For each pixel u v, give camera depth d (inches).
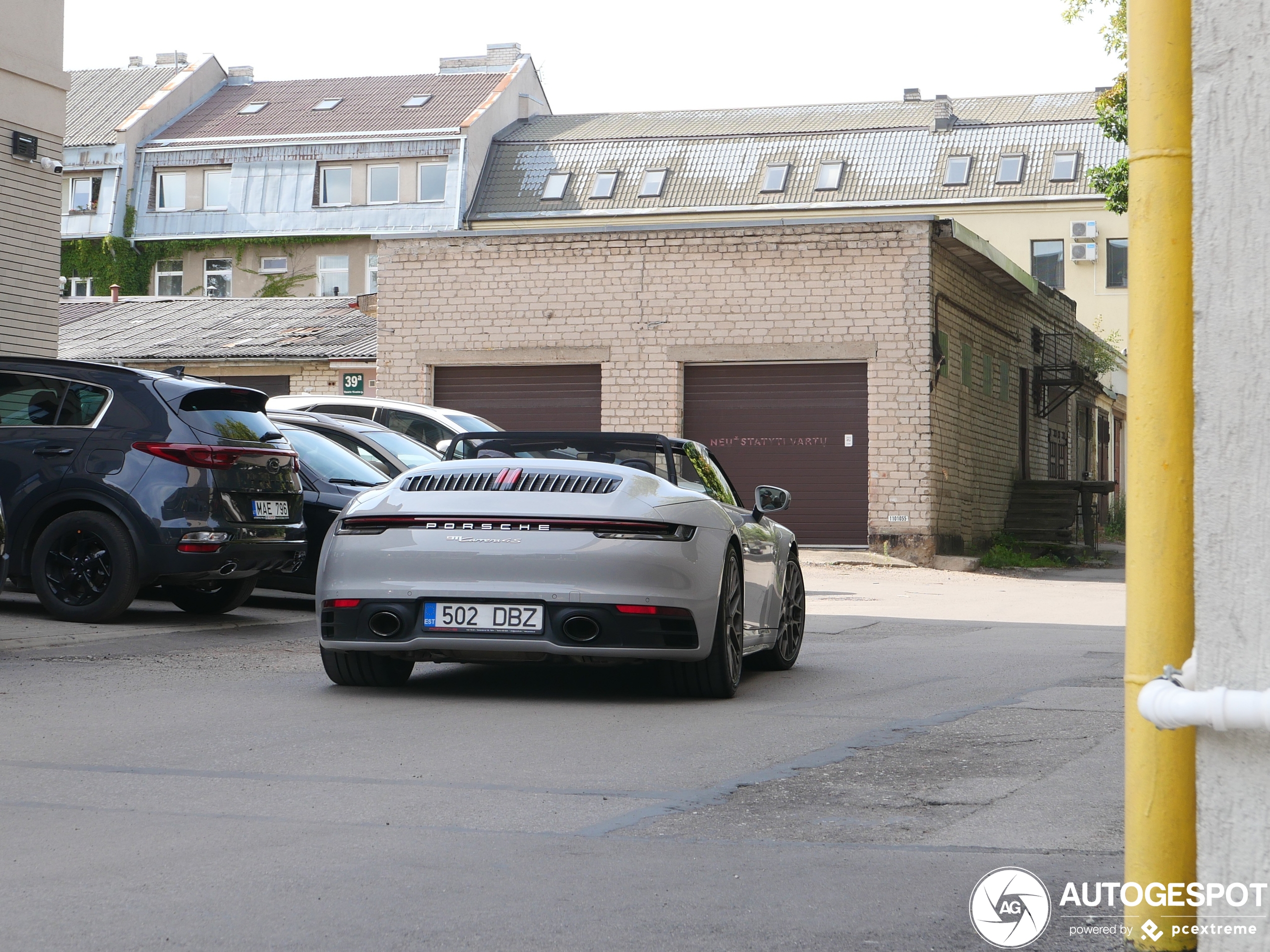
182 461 374.6
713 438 898.1
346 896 130.1
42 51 646.5
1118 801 177.2
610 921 122.7
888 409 860.0
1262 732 70.2
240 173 1824.6
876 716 251.1
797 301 877.2
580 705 261.9
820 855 148.3
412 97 1897.1
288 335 1192.8
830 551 863.7
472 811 169.2
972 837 157.2
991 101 1876.2
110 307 1391.5
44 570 379.6
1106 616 518.6
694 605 256.1
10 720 231.3
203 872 138.6
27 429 384.8
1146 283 82.1
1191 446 81.7
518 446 300.5
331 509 450.3
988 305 995.3
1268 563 70.2
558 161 1779.0
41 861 142.6
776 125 1820.9
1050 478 1200.2
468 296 936.3
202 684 280.8
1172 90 81.1
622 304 908.0
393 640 257.6
